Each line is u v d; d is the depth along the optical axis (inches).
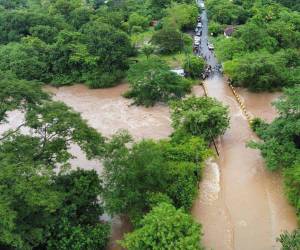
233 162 1814.7
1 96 1384.1
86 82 2711.6
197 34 3607.3
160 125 2162.9
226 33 3405.5
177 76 2418.8
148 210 1417.3
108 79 2674.7
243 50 2834.6
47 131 1414.9
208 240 1396.4
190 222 1237.1
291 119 1692.9
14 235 1098.1
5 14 3363.7
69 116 1422.2
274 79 2431.1
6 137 1412.4
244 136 2007.9
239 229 1439.5
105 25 2979.8
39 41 2933.1
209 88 2588.6
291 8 3912.4
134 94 2495.1
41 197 1166.3
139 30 3599.9
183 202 1460.4
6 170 1155.9
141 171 1418.6
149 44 3193.9
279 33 2992.1
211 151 1717.5
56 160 1382.9
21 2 4451.3
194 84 2655.0
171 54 3149.6
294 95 1739.7
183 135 1824.6
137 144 1542.8
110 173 1397.6
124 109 2380.7
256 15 3472.0
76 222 1337.4
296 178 1457.9
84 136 1398.9
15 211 1112.8
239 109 2293.3
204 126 1870.1
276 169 1718.8
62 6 3858.3
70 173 1483.8
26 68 2691.9
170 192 1466.5
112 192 1375.5
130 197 1365.7
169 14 3777.1
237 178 1707.7
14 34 3253.0
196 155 1656.0
